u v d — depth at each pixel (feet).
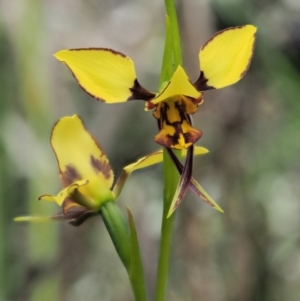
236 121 1.10
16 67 0.99
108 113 1.20
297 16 1.09
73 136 0.72
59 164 0.71
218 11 1.07
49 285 1.06
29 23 0.98
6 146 1.00
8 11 0.99
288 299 1.21
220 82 0.66
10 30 0.98
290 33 1.08
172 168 0.69
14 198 1.09
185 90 0.65
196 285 1.14
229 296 1.15
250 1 1.09
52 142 0.72
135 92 0.66
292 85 1.09
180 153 0.68
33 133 1.00
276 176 1.16
